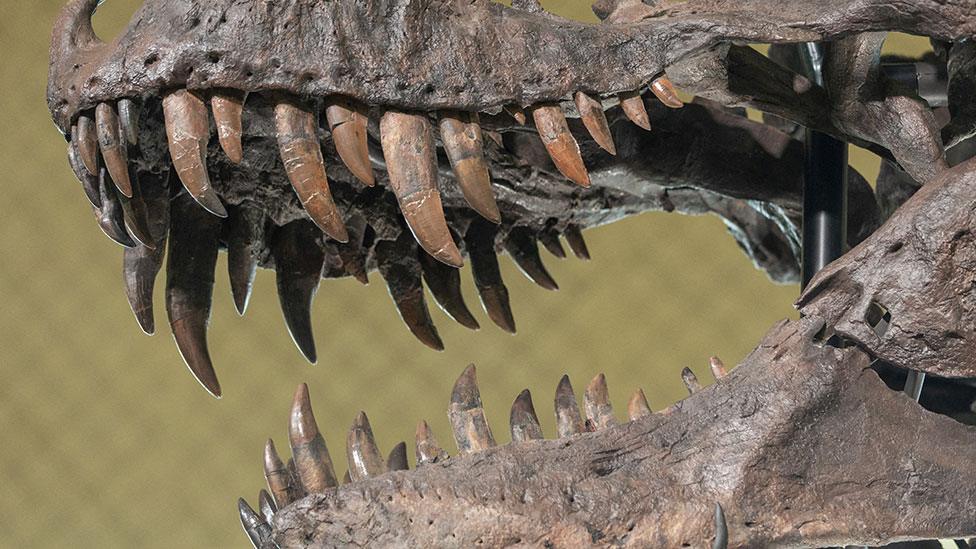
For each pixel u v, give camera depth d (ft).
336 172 28.81
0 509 75.77
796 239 35.53
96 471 76.64
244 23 22.30
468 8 23.81
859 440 24.09
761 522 23.02
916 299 24.44
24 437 77.05
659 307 75.92
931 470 24.29
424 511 22.06
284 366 77.82
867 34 28.12
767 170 33.96
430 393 76.07
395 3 23.04
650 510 22.65
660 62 25.05
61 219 79.46
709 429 23.70
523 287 76.18
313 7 22.65
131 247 25.68
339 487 22.35
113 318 79.25
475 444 23.76
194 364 26.40
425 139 22.98
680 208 36.01
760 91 28.81
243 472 77.20
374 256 30.89
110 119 22.63
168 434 77.97
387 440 75.41
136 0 69.00
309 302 29.25
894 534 23.79
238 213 27.76
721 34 25.48
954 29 25.84
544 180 32.27
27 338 78.13
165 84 22.31
